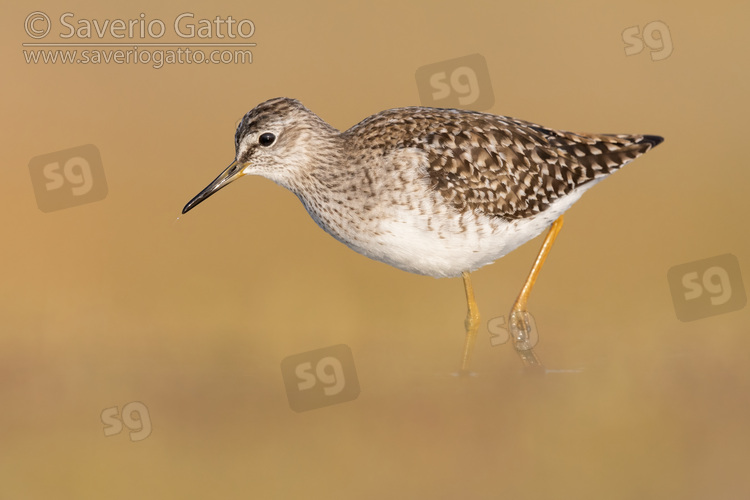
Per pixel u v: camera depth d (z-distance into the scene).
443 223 10.64
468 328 11.52
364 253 11.15
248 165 11.15
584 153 11.34
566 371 11.12
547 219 11.31
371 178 10.62
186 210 11.15
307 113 11.07
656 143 11.64
